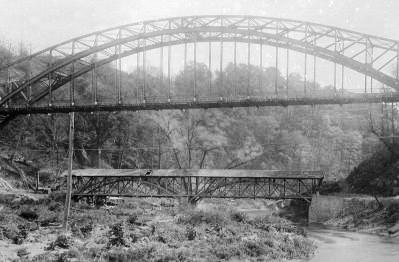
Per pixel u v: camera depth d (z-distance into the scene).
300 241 44.16
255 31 79.06
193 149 123.94
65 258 29.19
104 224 49.84
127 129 112.94
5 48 129.88
